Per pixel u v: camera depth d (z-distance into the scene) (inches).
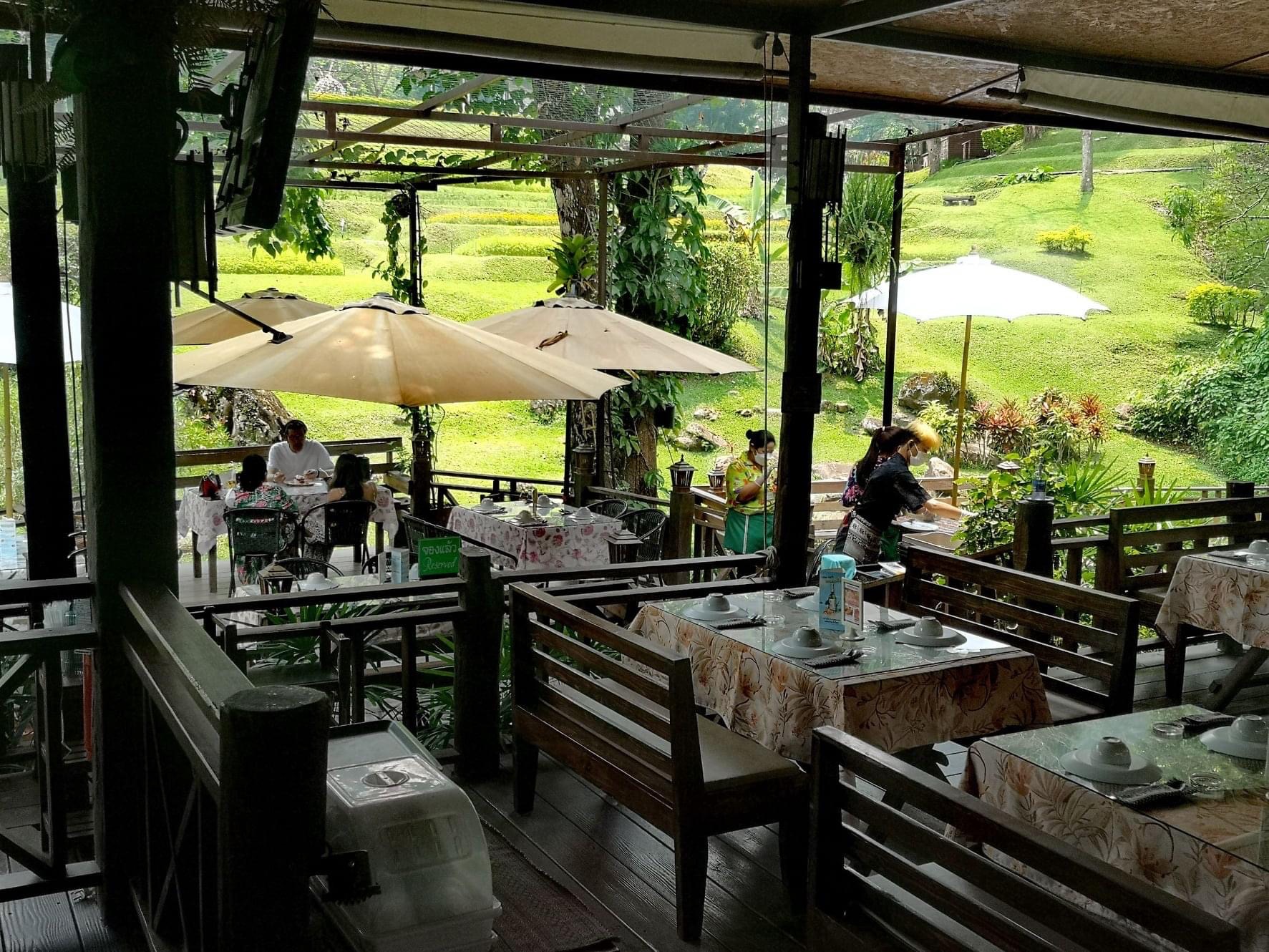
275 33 87.6
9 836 114.3
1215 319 761.6
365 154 341.7
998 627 226.5
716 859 138.7
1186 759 108.1
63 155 115.0
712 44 174.2
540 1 150.6
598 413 394.9
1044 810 104.7
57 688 114.7
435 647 224.7
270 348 228.1
